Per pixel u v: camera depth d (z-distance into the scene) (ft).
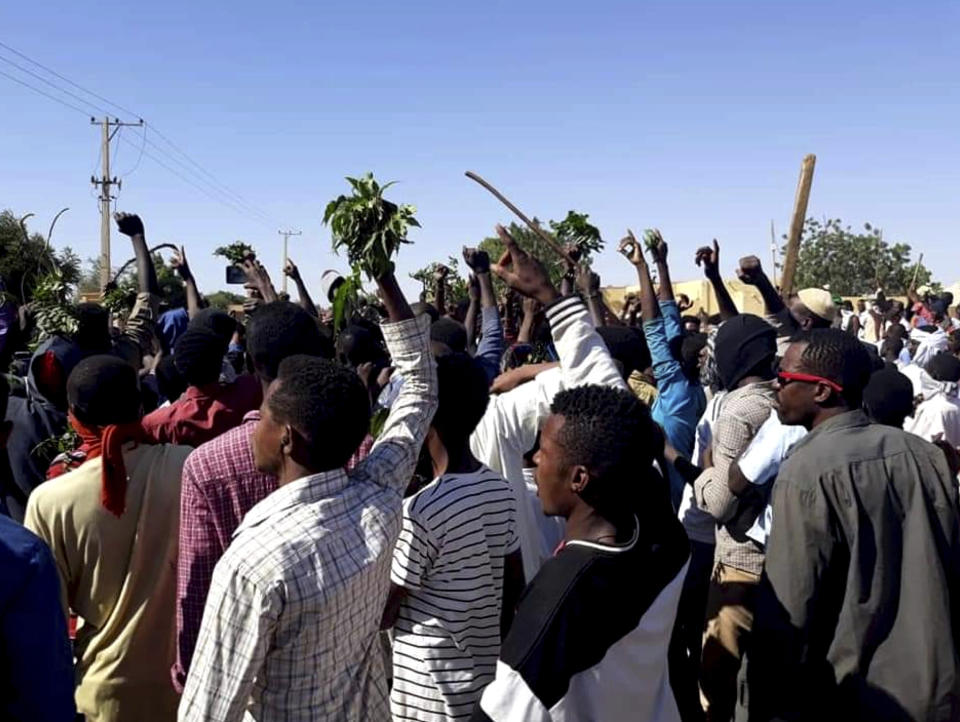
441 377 10.11
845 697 9.75
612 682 7.09
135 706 10.86
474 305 25.23
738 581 13.62
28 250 23.85
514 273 10.47
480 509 9.89
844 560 9.85
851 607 9.66
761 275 19.42
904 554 9.77
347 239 9.11
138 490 10.92
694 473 14.60
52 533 10.59
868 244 153.58
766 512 12.81
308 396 8.02
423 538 9.52
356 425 8.20
